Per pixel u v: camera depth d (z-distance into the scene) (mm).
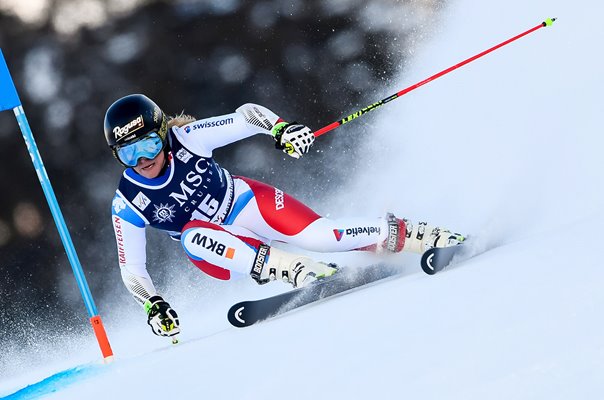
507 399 5789
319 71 39469
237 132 14719
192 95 41562
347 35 38500
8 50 42062
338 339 8711
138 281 14906
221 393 8094
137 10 42656
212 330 17859
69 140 41031
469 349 6859
